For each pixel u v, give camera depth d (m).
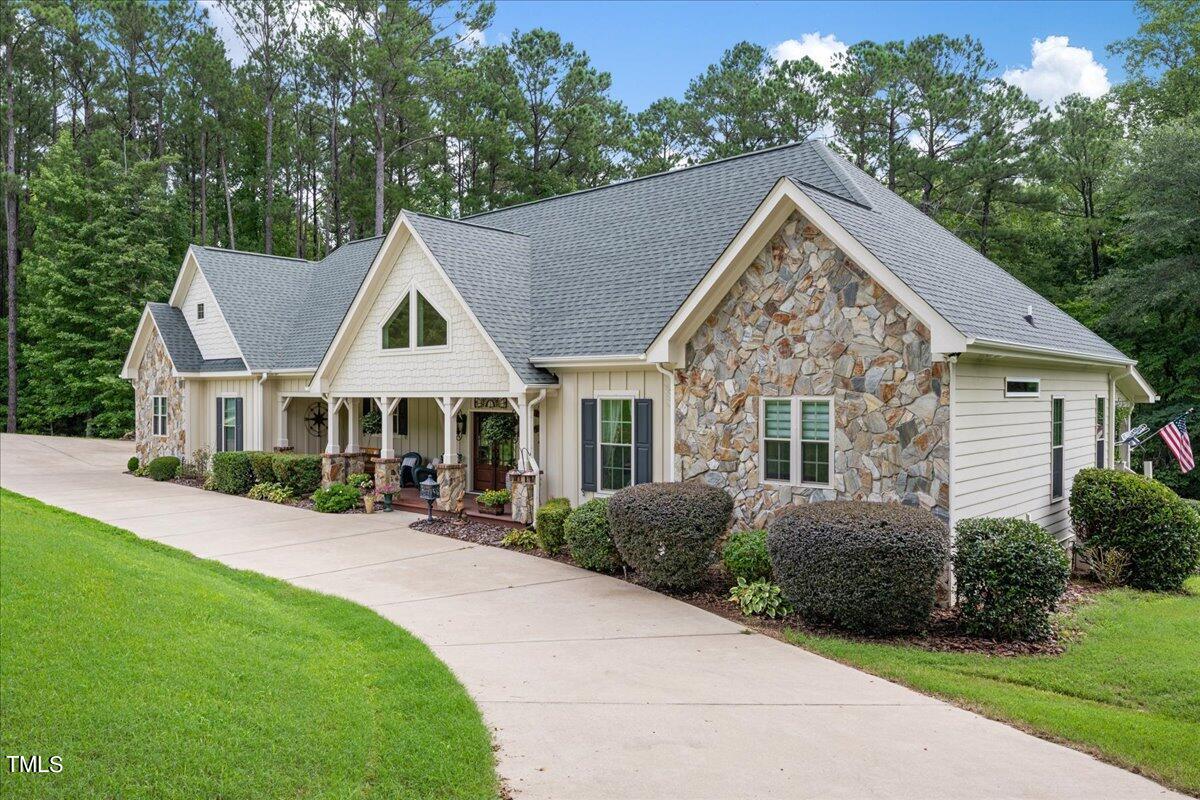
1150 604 10.17
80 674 5.39
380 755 4.98
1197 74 30.61
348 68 34.75
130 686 5.32
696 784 4.89
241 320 21.86
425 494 14.84
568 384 13.99
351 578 10.71
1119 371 15.84
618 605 9.41
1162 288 24.81
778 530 8.66
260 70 39.81
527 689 6.54
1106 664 7.42
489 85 34.66
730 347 11.05
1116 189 26.69
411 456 19.16
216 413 22.55
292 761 4.70
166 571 9.19
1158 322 26.66
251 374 20.50
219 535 13.87
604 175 38.59
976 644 8.05
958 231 32.31
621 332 13.04
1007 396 10.66
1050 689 6.85
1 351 41.69
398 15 33.56
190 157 43.19
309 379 19.97
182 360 22.67
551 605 9.38
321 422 22.06
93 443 33.12
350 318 17.22
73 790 4.09
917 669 7.13
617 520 10.29
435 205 37.09
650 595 9.91
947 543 8.39
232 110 39.53
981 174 30.30
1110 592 10.88
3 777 4.11
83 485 20.75
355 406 18.47
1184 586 11.41
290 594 9.62
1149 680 6.96
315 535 13.95
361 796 4.45
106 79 42.22
